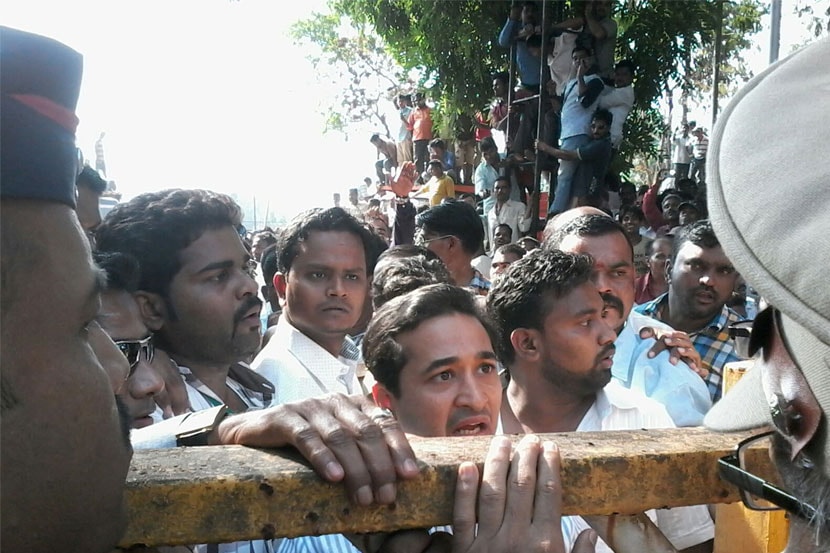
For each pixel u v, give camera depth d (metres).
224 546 1.45
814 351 0.76
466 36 12.40
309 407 1.02
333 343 2.86
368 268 3.21
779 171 0.73
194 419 1.25
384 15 14.20
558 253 2.29
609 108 8.73
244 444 1.06
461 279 4.68
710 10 11.56
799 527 0.87
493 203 9.93
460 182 13.79
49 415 0.67
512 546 0.93
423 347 1.78
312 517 0.96
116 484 0.75
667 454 1.05
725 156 0.80
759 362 0.96
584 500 1.03
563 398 2.28
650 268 5.34
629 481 1.04
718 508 1.73
